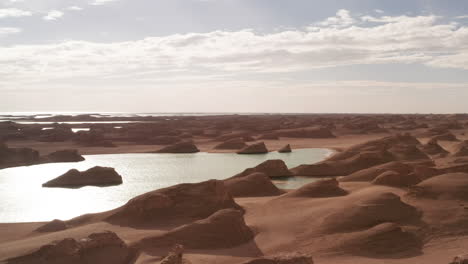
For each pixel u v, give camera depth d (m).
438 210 32.19
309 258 21.78
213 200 38.28
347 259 26.25
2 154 75.81
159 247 28.42
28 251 25.80
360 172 52.97
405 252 27.11
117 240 27.08
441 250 27.00
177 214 36.75
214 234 29.70
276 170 61.19
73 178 58.06
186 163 78.31
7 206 45.50
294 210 36.78
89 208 44.81
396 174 43.31
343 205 34.84
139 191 53.34
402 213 31.62
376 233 28.44
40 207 45.16
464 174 37.59
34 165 76.31
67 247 25.39
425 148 77.25
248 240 30.53
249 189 47.78
